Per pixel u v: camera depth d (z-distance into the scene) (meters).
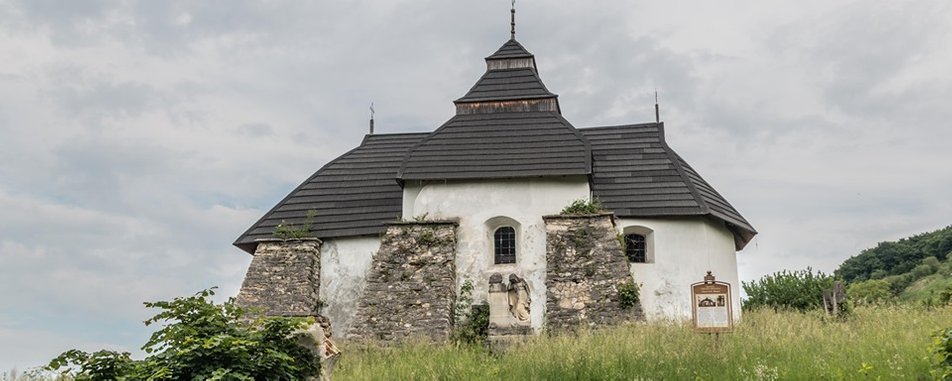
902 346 18.66
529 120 32.75
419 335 27.91
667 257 30.17
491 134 32.19
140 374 13.07
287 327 13.93
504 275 29.50
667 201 30.78
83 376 13.05
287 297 30.48
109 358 13.27
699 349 20.20
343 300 31.27
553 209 30.16
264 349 13.60
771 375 17.20
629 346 21.03
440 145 31.88
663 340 21.56
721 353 19.62
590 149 30.98
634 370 18.80
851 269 67.75
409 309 28.56
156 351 13.42
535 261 29.61
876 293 52.72
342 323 31.02
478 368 20.81
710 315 21.56
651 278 30.00
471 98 34.12
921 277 57.88
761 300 35.88
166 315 13.63
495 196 30.48
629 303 27.38
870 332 21.28
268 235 32.44
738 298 31.62
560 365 19.91
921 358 17.12
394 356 23.81
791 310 33.44
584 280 28.08
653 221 30.55
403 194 31.61
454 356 22.44
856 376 16.56
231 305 14.09
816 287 35.06
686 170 33.34
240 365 13.21
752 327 23.42
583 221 29.17
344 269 31.59
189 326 13.45
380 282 29.14
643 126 34.75
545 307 28.88
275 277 30.92
